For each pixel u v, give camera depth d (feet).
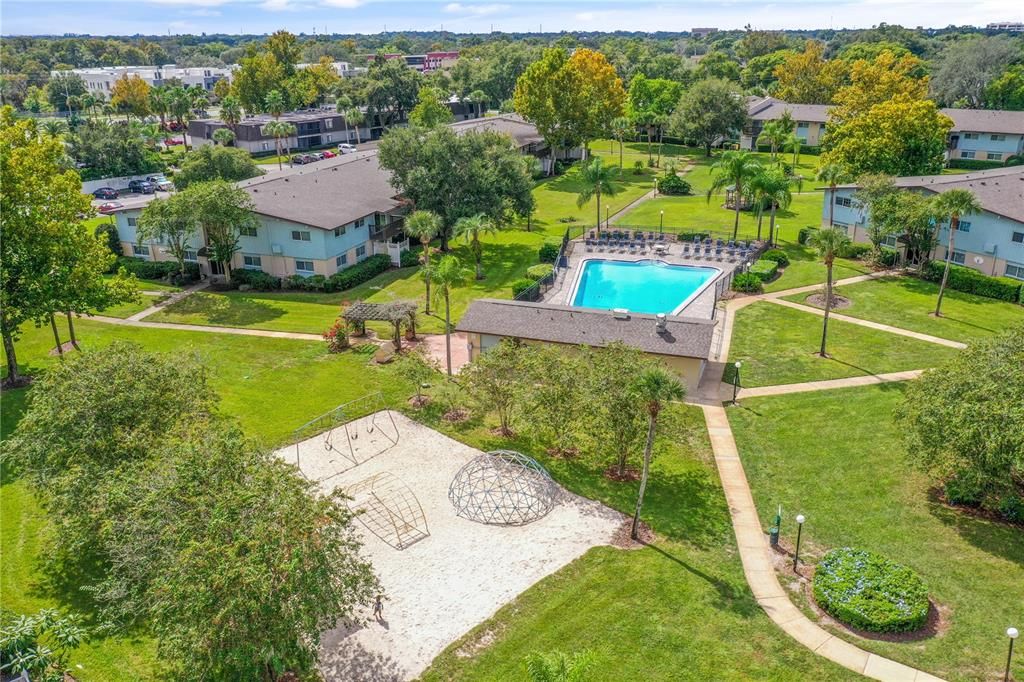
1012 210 178.60
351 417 125.18
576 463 109.81
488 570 85.71
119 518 72.64
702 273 201.98
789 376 136.15
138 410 87.35
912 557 85.61
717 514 95.96
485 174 209.97
